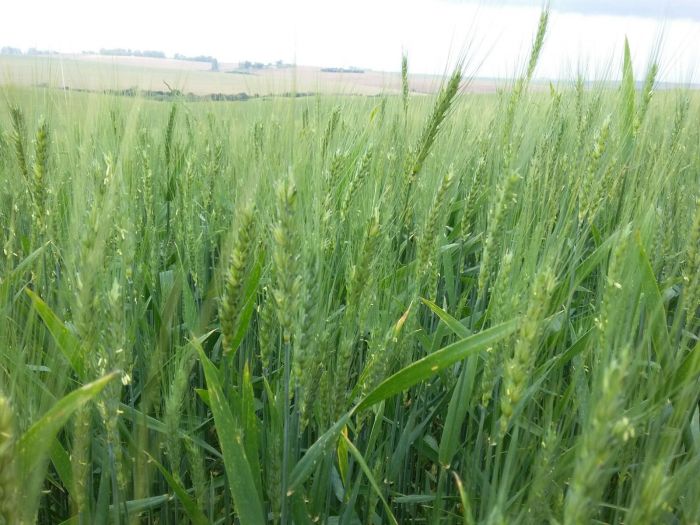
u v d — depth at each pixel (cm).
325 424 43
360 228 52
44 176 49
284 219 33
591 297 64
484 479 36
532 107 79
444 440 43
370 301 43
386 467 47
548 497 33
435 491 53
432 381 55
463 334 46
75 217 37
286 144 44
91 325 34
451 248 63
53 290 48
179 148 80
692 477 31
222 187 64
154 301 53
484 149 75
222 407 34
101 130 59
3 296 38
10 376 34
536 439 40
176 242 62
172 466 40
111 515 39
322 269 41
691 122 85
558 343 52
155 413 45
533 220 53
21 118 55
